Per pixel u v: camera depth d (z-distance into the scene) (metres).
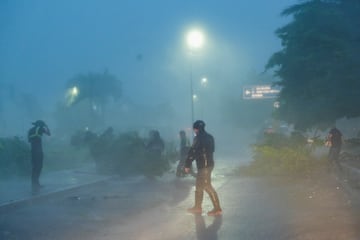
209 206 13.55
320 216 11.50
